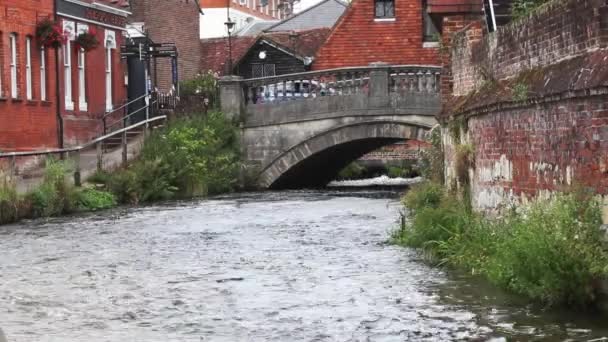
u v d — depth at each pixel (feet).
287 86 153.48
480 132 59.36
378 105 132.57
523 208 49.98
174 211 99.35
